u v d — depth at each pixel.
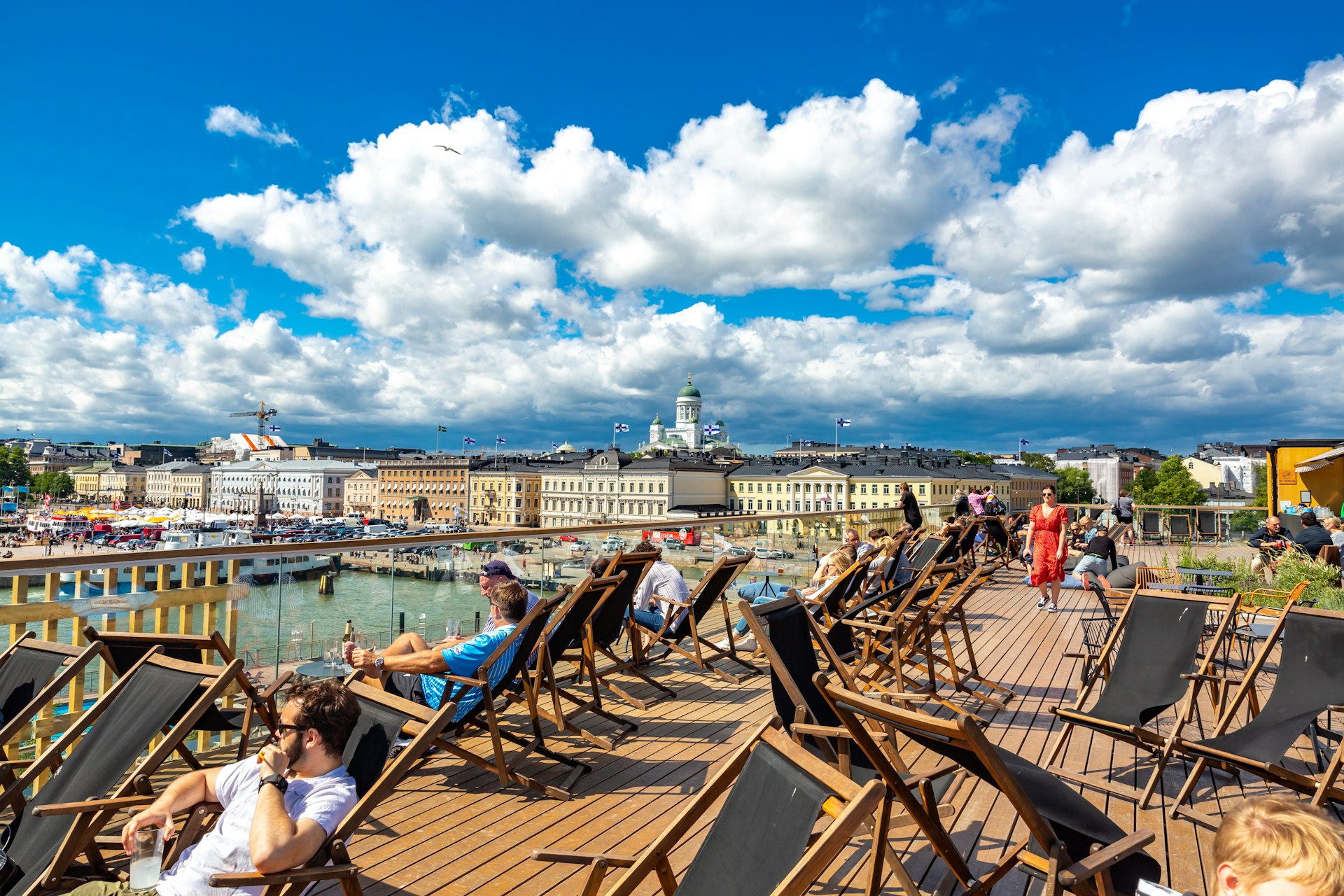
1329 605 7.37
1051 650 7.84
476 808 4.01
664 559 9.30
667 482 111.69
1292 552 10.14
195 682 3.18
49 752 3.15
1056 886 2.27
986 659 7.43
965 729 2.15
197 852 2.79
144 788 2.79
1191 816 3.88
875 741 2.50
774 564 11.73
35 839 2.88
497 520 125.12
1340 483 14.34
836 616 6.39
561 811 3.99
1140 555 17.75
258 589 5.38
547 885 3.28
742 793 2.32
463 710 4.51
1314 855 1.74
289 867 2.49
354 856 3.49
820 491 108.31
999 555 14.51
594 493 118.25
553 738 5.10
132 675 3.41
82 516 133.00
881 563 8.95
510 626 4.53
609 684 5.86
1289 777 3.56
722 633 8.45
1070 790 2.66
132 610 4.84
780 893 1.84
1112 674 4.68
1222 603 6.62
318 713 2.84
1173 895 2.20
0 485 181.75
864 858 3.49
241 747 3.75
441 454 146.25
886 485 103.88
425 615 6.46
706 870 2.22
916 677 6.64
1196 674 4.14
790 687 3.45
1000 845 3.60
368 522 128.62
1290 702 4.33
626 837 3.71
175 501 180.00
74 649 3.74
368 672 4.66
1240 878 1.85
